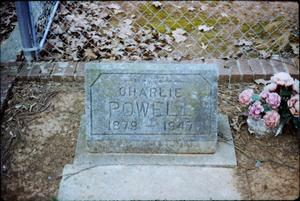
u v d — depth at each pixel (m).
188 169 2.01
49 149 2.10
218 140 2.13
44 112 2.29
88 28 2.84
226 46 2.72
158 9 3.05
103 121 2.03
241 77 2.49
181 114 2.03
